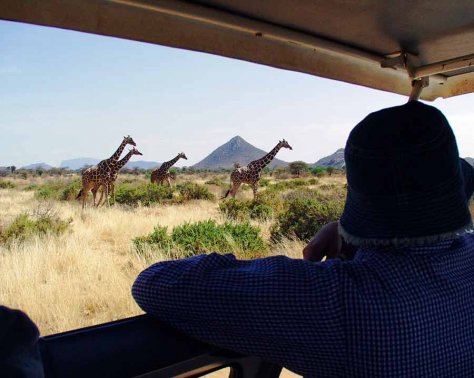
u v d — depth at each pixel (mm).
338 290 1009
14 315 779
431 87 2238
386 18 1570
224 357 1133
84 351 972
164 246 7766
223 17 1408
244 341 1057
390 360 990
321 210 9320
